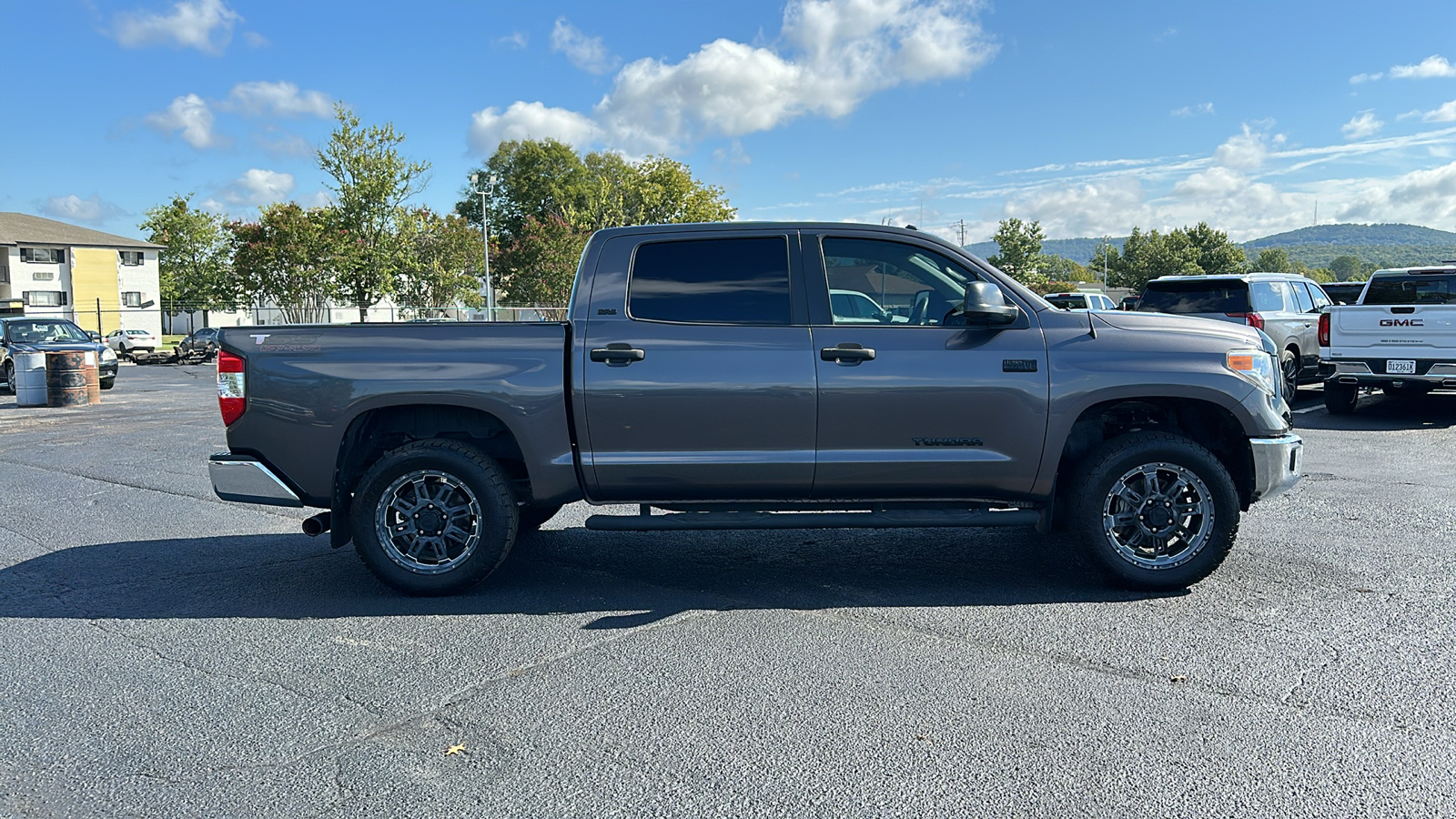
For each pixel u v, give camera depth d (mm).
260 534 6633
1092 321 4926
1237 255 128500
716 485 4871
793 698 3613
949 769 3027
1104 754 3107
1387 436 10734
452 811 2818
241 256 37781
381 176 36469
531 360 4855
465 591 5016
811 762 3092
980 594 4945
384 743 3273
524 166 69875
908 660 3998
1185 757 3082
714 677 3838
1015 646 4145
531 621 4609
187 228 62375
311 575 5516
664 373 4773
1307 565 5375
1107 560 4852
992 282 4934
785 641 4266
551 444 4867
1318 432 11047
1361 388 12922
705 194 65938
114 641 4375
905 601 4855
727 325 4852
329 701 3648
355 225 37062
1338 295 19391
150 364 35750
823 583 5203
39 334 19922
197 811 2832
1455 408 13312
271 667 4016
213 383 23641
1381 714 3385
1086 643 4164
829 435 4785
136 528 6859
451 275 39938
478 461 4898
